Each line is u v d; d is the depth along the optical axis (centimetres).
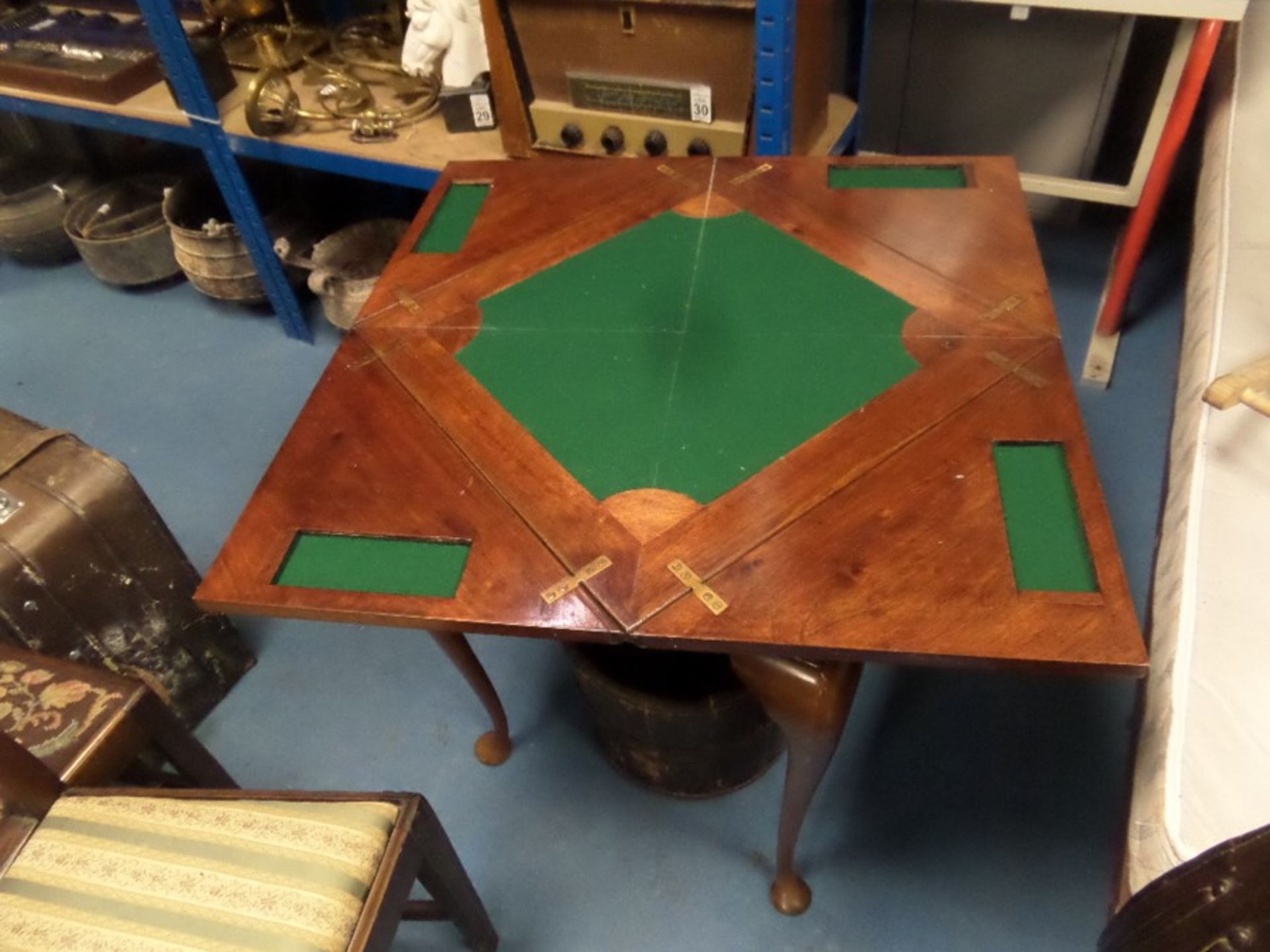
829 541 85
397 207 245
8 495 128
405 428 101
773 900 128
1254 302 125
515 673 159
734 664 95
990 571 81
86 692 110
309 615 88
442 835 104
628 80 149
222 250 217
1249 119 158
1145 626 110
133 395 218
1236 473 105
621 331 109
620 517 89
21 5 228
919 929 125
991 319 104
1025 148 224
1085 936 122
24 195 246
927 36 212
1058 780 137
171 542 142
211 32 187
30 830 97
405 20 198
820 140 170
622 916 130
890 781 139
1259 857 62
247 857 91
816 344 104
